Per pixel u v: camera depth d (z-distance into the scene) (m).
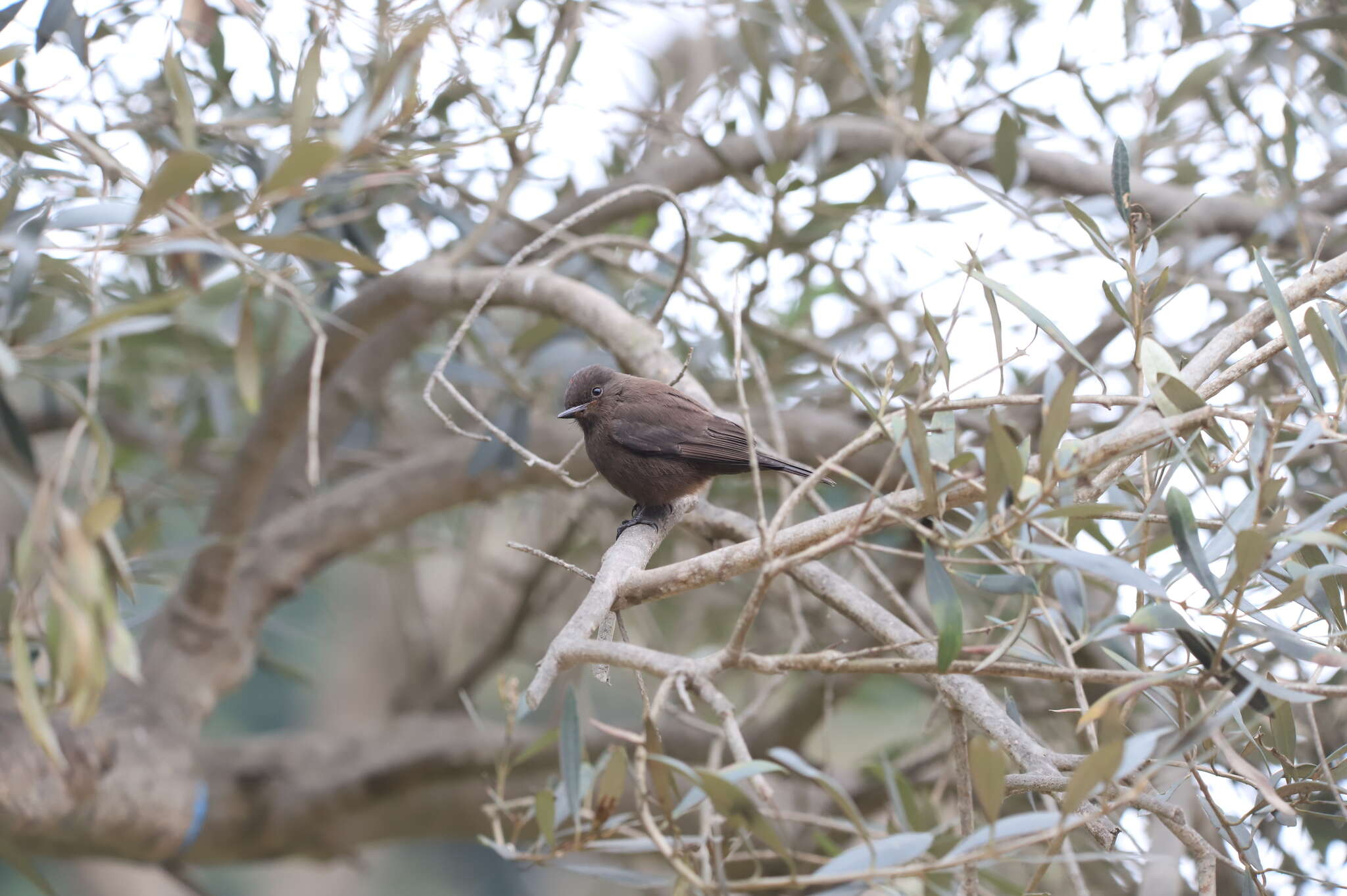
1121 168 6.50
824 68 12.65
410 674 16.73
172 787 10.93
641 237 13.28
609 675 6.20
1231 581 4.92
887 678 14.82
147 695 11.35
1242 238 12.02
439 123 11.09
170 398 13.75
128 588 5.69
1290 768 6.23
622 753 4.98
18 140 7.41
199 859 13.79
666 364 9.81
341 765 13.82
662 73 12.34
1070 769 6.17
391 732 14.27
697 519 9.58
